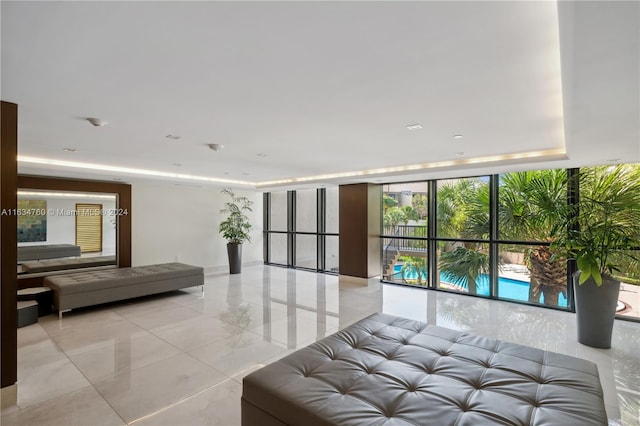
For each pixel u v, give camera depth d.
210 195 8.14
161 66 1.86
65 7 1.29
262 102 2.43
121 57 1.75
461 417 1.53
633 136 2.73
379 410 1.61
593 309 3.49
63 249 5.94
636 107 2.02
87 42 1.59
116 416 2.28
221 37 1.54
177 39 1.56
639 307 4.30
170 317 4.53
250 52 1.69
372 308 4.98
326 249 8.16
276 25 1.44
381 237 7.03
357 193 6.77
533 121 2.83
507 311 4.80
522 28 1.44
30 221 5.61
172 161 4.98
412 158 4.64
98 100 2.39
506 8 1.30
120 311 4.82
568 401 1.64
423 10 1.32
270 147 3.96
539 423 1.48
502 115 2.68
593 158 3.79
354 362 2.09
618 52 1.34
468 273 5.80
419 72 1.92
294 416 1.64
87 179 6.14
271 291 6.09
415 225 6.48
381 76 1.98
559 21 1.22
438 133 3.26
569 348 3.48
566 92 1.82
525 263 5.22
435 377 1.91
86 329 4.03
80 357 3.22
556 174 4.87
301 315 4.63
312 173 6.30
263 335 3.83
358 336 2.54
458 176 5.63
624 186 4.27
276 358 3.21
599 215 4.07
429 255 6.20
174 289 5.64
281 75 1.97
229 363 3.10
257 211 9.27
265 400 1.79
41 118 2.81
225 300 5.45
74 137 3.47
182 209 7.61
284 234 9.12
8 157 2.43
